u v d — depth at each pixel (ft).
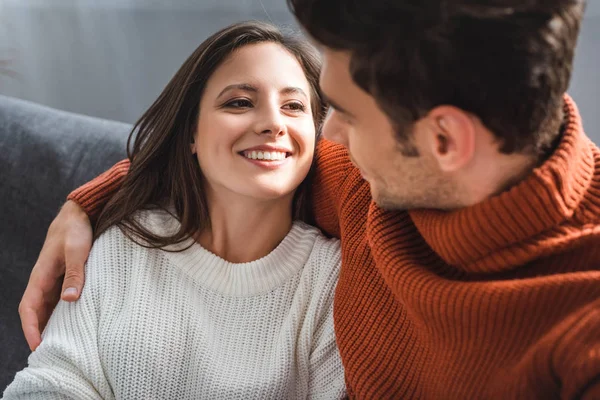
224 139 3.09
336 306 3.09
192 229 3.37
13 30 5.85
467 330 2.37
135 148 3.57
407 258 2.58
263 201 3.25
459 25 1.99
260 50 3.17
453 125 2.15
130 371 3.14
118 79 5.87
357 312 3.00
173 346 3.19
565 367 2.10
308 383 3.31
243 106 3.15
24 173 4.18
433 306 2.40
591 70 4.42
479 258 2.36
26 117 4.31
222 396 3.16
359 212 3.16
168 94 3.37
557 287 2.20
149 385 3.16
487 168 2.26
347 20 2.10
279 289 3.33
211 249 3.40
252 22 3.27
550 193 2.20
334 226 3.52
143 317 3.19
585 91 4.48
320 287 3.33
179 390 3.22
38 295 3.37
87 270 3.31
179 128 3.36
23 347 4.09
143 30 5.64
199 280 3.30
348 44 2.14
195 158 3.40
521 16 2.00
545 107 2.14
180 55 5.64
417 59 2.05
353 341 2.97
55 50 5.88
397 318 2.86
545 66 2.06
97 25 5.72
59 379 3.04
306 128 3.18
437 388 2.65
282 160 3.15
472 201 2.35
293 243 3.41
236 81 3.10
